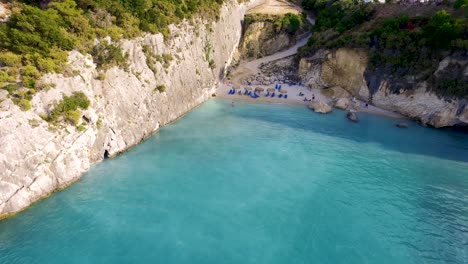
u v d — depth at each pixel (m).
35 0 39.25
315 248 28.09
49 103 31.31
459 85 49.75
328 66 67.06
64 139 32.50
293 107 60.78
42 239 27.39
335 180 37.84
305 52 72.62
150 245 27.72
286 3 99.25
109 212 31.05
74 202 31.81
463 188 36.50
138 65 43.47
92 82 36.81
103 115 37.72
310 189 36.06
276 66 77.00
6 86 29.09
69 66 34.03
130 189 34.56
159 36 47.56
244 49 83.62
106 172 36.94
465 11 53.38
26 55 31.34
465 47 48.69
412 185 37.00
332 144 46.62
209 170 39.00
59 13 35.97
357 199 34.53
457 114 50.50
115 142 39.75
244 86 70.00
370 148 45.62
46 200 31.17
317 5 93.38
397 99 57.91
